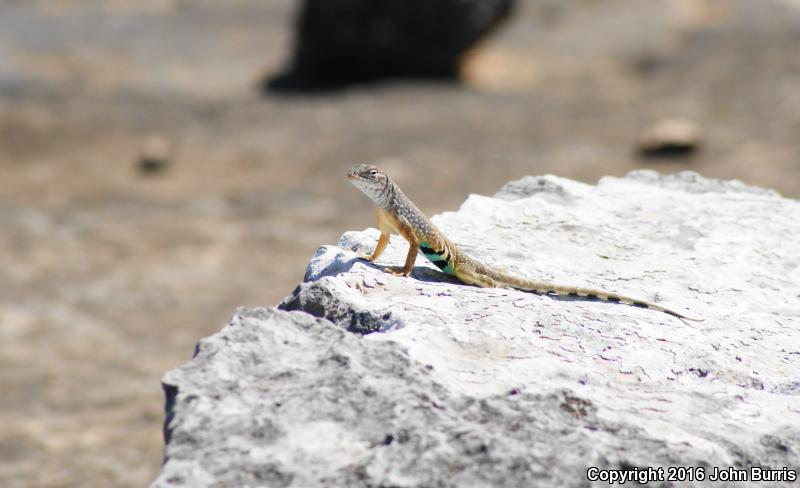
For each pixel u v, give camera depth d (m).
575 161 78.31
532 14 128.25
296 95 101.94
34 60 110.06
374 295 16.62
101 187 78.69
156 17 132.12
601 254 20.67
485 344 14.73
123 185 79.25
